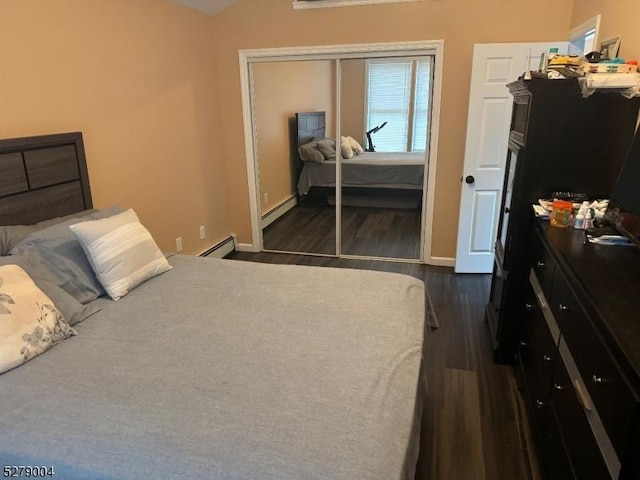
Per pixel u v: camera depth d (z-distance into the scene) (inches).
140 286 90.8
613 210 74.5
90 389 57.7
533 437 81.7
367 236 191.2
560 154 88.8
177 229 152.8
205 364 63.1
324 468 44.3
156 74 135.8
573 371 58.1
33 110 95.9
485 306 135.2
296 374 60.3
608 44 100.8
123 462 45.6
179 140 150.1
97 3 111.0
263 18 162.4
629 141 85.5
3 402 55.3
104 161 117.2
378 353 65.5
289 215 193.9
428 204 165.3
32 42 94.5
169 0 139.6
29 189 92.7
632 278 58.0
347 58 161.6
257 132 181.9
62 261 81.7
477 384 97.7
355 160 179.5
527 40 142.0
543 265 80.3
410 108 166.6
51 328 68.6
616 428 42.9
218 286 90.2
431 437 82.2
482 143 146.7
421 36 150.2
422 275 160.6
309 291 86.9
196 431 49.4
